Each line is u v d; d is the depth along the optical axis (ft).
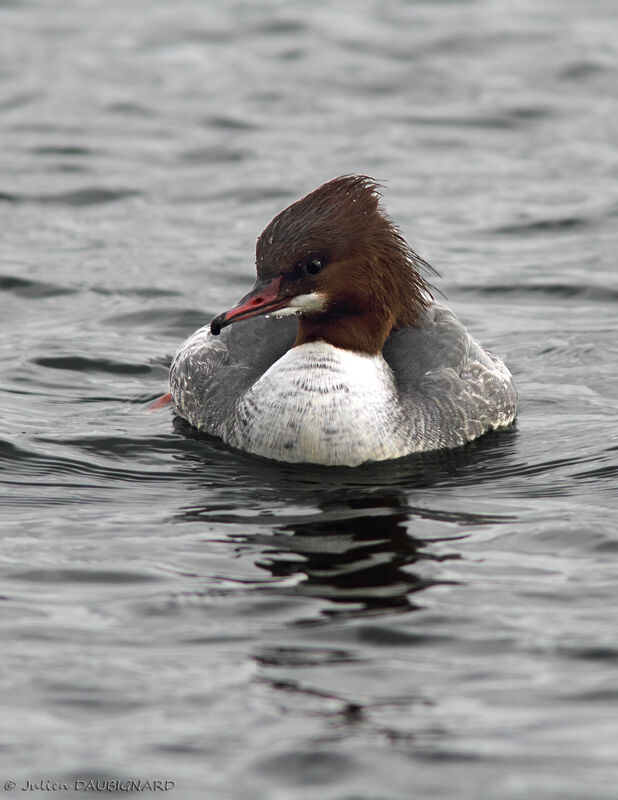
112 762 24.06
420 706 25.70
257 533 33.71
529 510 35.19
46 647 27.78
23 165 68.85
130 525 34.32
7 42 87.51
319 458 39.17
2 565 31.63
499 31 89.81
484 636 28.17
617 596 29.78
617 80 80.43
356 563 31.83
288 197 64.80
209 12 94.58
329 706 25.72
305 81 81.20
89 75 82.02
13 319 52.06
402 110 76.79
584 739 24.52
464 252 58.75
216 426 41.47
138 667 27.09
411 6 95.71
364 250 39.01
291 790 23.27
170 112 76.38
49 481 37.58
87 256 58.29
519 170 68.49
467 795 23.04
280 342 42.24
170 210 63.72
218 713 25.53
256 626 28.66
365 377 39.37
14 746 24.52
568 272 56.54
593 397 44.80
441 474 38.32
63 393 45.16
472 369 41.88
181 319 52.16
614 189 65.77
